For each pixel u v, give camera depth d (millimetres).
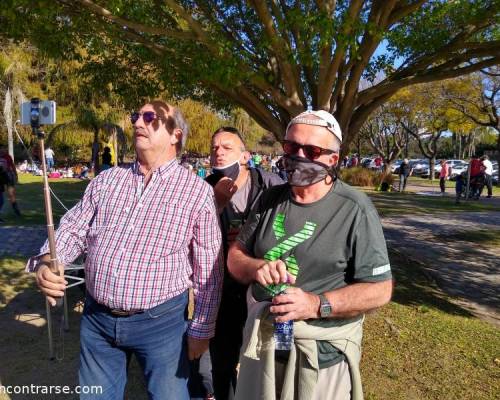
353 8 4102
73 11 4426
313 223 1986
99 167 19781
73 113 26328
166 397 2299
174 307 2273
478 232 10609
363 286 1924
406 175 23406
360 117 6027
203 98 7426
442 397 3428
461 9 5098
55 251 2146
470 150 49719
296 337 1963
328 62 4727
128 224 2199
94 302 2271
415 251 8539
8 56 24109
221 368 2992
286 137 2068
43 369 3764
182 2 5715
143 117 2240
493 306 5629
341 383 2012
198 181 2326
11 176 11375
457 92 22562
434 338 4508
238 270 2123
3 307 5062
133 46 5633
